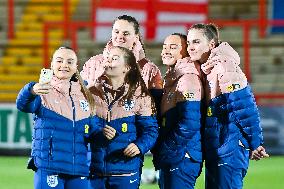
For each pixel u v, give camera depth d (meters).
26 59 42.31
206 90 15.12
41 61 42.25
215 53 14.95
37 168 14.63
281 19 41.16
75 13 45.03
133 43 15.85
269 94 36.47
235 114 14.78
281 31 41.94
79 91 14.82
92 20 41.44
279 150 33.19
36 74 41.66
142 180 24.69
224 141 14.88
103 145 14.90
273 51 41.47
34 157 14.65
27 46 43.09
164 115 15.32
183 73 15.11
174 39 15.68
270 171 28.58
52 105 14.58
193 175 15.18
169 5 40.56
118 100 14.99
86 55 41.81
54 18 44.97
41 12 45.41
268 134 33.19
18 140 33.06
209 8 44.06
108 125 14.93
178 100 15.07
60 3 45.66
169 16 40.59
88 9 45.16
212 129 14.98
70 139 14.61
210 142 15.02
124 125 14.95
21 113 33.00
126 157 14.92
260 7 41.12
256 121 14.80
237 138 14.85
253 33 42.16
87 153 15.05
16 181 25.97
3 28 44.31
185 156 15.06
